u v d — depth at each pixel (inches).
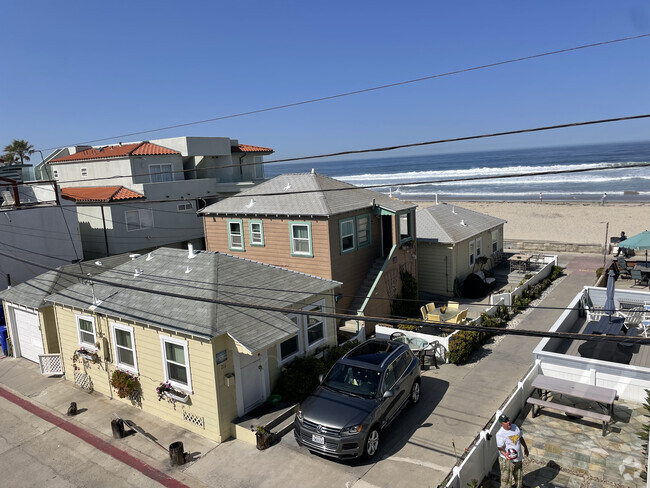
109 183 1317.7
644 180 3339.1
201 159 1444.4
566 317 667.4
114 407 596.7
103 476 459.8
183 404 532.4
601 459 423.5
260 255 914.1
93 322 619.5
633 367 512.1
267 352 559.8
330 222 805.2
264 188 966.4
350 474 437.1
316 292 636.7
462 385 605.0
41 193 1085.8
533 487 391.5
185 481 443.8
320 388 507.8
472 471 393.4
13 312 775.1
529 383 535.8
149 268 686.5
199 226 1386.6
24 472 473.7
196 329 499.2
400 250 909.2
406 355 554.9
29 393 649.0
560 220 1893.5
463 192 3383.4
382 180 5236.2
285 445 490.9
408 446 476.4
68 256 1029.8
